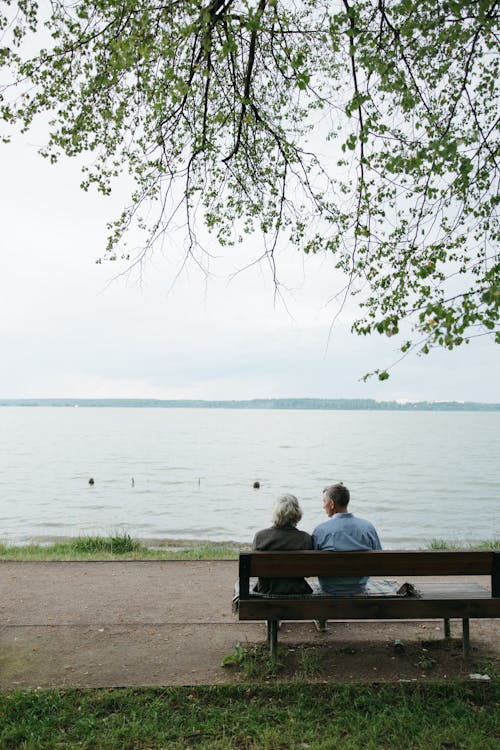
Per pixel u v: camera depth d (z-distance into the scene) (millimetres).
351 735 3797
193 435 100625
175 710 4152
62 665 4930
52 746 3709
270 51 6359
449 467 44438
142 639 5531
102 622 6043
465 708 4062
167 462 47250
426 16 4922
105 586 7484
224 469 41500
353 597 4742
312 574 4691
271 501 26234
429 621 5980
